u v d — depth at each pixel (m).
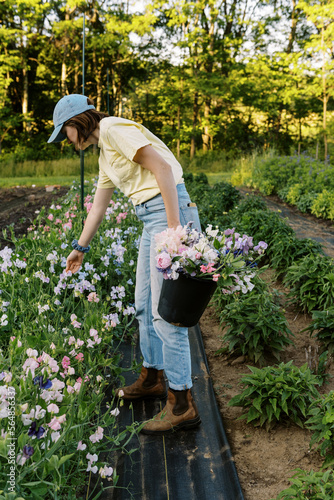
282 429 2.28
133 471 2.01
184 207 2.15
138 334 3.29
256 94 24.17
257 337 2.81
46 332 2.36
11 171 17.05
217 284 1.90
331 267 3.67
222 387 2.70
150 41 27.41
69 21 22.09
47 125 28.95
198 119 27.30
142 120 33.22
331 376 2.67
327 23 17.64
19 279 3.05
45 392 1.56
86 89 29.81
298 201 8.81
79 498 1.81
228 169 19.48
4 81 22.19
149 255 2.34
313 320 3.29
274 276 4.55
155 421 2.25
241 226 5.42
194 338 3.34
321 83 18.91
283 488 1.89
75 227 4.35
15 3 21.48
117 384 2.68
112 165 2.14
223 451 2.12
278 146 26.48
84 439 1.87
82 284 2.99
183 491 1.91
